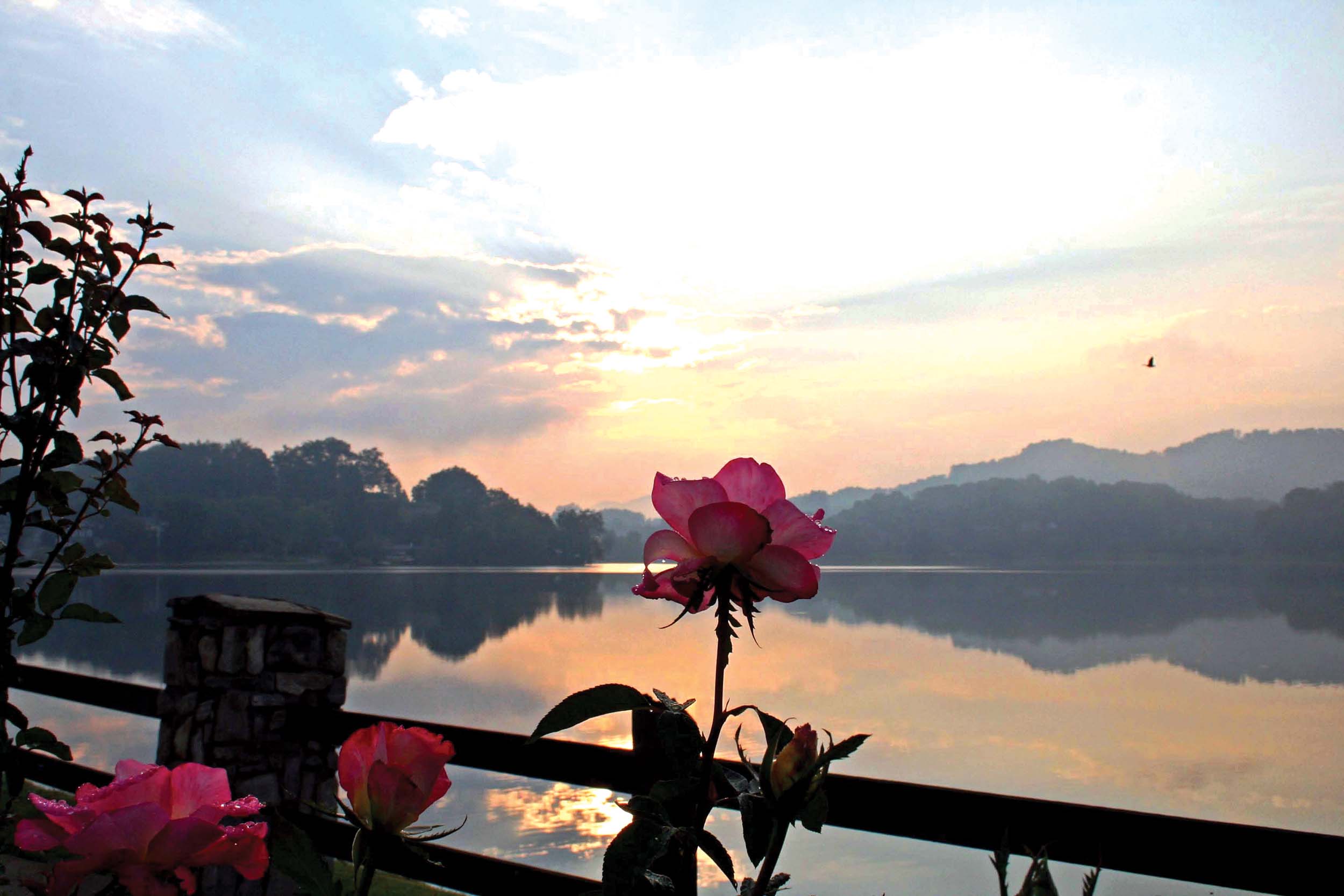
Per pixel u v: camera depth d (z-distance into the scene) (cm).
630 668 2738
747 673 2730
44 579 225
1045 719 2414
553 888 256
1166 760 1981
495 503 19250
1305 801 1670
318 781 346
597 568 17800
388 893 337
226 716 329
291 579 10600
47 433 224
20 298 223
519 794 883
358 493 17325
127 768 87
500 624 4969
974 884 632
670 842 79
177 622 356
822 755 76
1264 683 3678
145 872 71
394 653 3356
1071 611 7806
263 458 16525
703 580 78
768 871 77
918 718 2183
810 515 90
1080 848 181
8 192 224
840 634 5059
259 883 321
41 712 1324
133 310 237
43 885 80
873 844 761
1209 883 170
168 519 14200
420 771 81
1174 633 6056
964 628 5850
